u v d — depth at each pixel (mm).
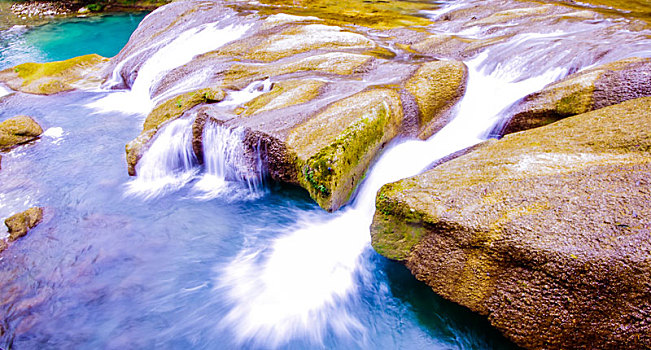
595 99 5941
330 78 9078
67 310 5180
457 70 8070
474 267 4141
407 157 6934
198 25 14555
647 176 3896
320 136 6094
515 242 3830
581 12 12508
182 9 16422
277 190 7035
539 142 5137
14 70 14148
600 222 3631
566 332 3650
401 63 9352
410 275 5277
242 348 4707
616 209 3682
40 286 5512
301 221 6539
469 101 7781
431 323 4852
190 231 6559
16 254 6039
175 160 7965
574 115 5996
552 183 4207
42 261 5926
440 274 4441
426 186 4766
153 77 12297
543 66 8031
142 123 10719
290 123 6609
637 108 5113
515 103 6840
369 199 6434
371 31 13469
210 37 13484
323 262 5758
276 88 8648
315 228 6324
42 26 23391
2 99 12320
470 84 8094
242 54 11750
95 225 6699
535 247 3709
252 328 4910
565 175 4270
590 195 3912
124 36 21406
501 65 8719
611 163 4230
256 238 6344
